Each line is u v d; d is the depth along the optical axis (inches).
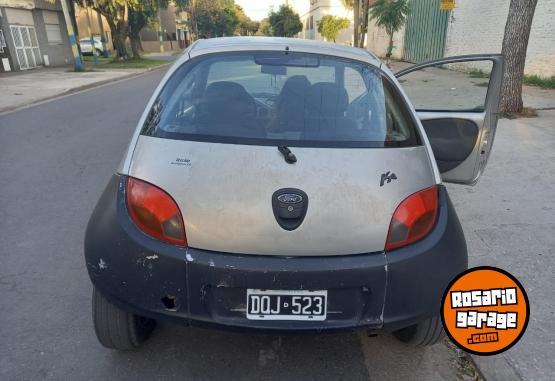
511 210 174.7
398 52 1074.7
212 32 2504.9
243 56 108.0
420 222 83.0
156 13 1222.9
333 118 96.2
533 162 230.8
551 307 116.0
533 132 293.0
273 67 105.8
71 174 223.8
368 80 105.9
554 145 262.1
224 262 77.2
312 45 113.9
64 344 103.2
